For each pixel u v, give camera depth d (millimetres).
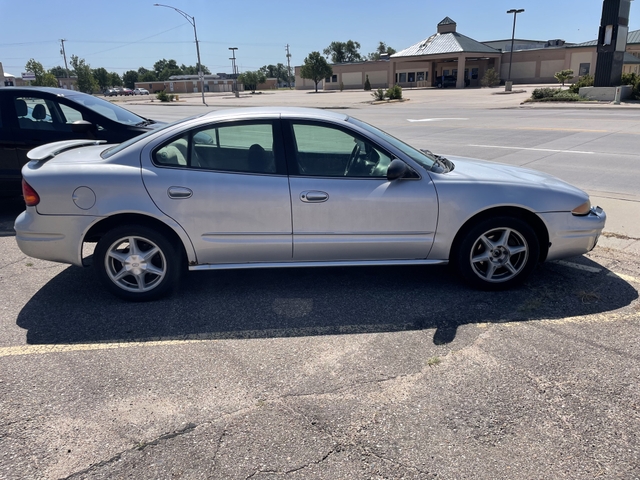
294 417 2826
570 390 3023
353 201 4090
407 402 2941
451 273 4844
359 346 3564
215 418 2828
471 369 3252
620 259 5082
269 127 4137
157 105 44000
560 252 4359
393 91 39406
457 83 55844
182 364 3371
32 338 3734
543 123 17688
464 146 12625
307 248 4191
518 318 3918
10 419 2834
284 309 4156
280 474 2426
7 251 5730
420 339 3641
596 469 2434
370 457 2527
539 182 4332
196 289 4574
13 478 2412
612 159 10414
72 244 4113
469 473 2418
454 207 4137
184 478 2412
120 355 3490
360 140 4156
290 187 4070
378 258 4312
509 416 2811
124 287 4258
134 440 2666
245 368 3312
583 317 3910
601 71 27703
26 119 6871
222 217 4070
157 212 4027
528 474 2410
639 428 2703
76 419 2834
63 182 4012
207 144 4117
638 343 3523
